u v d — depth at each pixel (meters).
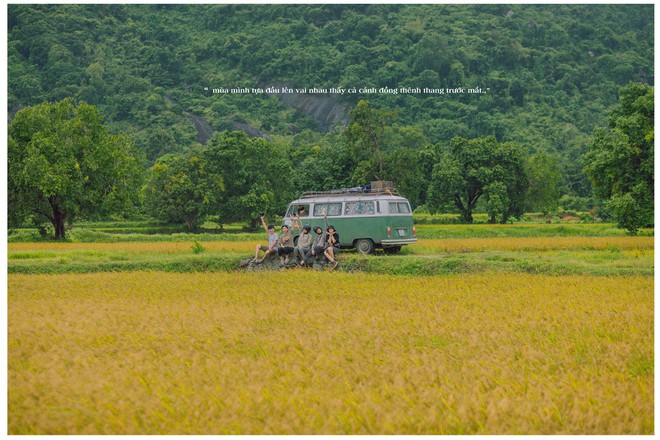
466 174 90.31
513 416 9.55
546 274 26.14
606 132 55.09
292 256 29.36
